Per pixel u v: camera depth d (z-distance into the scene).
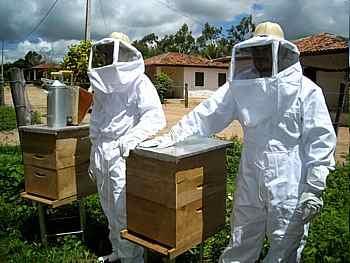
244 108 2.65
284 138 2.61
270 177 2.63
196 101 26.55
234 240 2.88
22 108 5.87
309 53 17.89
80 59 18.62
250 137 2.69
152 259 3.69
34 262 3.67
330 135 2.52
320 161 2.50
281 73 2.46
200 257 3.37
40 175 3.79
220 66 31.69
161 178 2.66
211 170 2.90
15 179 5.12
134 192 2.86
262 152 2.64
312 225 3.74
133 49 3.25
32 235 4.26
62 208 4.80
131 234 2.93
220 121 2.87
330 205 4.59
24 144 3.86
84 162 3.90
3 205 4.75
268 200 2.66
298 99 2.54
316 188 2.51
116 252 3.57
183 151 2.67
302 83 2.55
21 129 3.80
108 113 3.37
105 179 3.44
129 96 3.30
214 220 3.00
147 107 3.24
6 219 4.44
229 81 2.67
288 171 2.62
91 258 3.78
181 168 2.61
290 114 2.56
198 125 2.86
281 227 2.68
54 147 3.62
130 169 2.86
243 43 2.58
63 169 3.71
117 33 3.32
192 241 2.81
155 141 2.87
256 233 2.84
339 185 5.24
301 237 2.77
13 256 3.78
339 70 17.11
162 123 3.27
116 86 3.23
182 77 30.80
